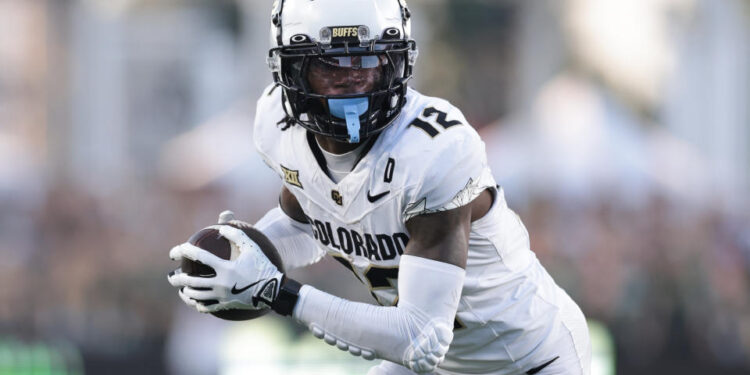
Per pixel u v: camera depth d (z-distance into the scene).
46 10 40.91
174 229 28.25
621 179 29.66
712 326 24.39
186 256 9.89
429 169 9.53
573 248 25.70
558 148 30.45
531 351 10.98
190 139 31.64
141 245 26.73
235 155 30.55
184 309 23.14
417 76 41.62
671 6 41.22
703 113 41.75
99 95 41.66
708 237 26.14
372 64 9.67
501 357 11.00
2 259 25.47
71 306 24.16
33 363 23.44
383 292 10.66
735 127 41.84
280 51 9.87
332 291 24.11
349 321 9.59
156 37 41.69
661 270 24.81
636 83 41.12
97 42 41.59
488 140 32.16
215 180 29.88
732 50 41.72
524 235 11.03
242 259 9.80
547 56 42.00
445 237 9.64
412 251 9.69
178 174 30.56
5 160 37.91
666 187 29.86
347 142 9.83
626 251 25.22
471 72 42.19
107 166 39.75
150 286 24.03
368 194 9.88
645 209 27.16
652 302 24.20
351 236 10.36
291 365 21.41
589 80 40.06
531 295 10.88
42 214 26.86
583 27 41.41
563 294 11.41
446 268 9.56
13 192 28.47
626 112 32.50
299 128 10.40
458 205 9.62
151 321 23.39
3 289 24.47
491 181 10.16
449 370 11.52
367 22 9.60
